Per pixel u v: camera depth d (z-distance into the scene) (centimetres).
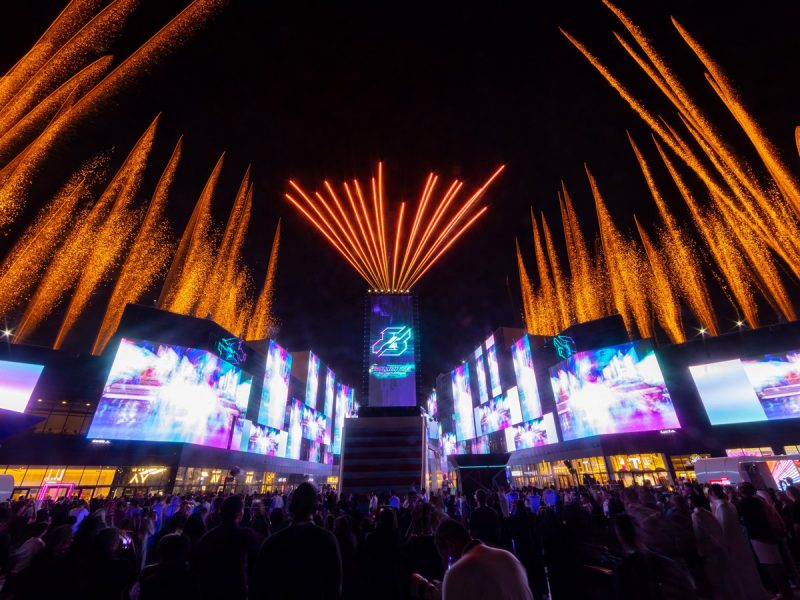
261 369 5228
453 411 8319
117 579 448
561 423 4447
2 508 660
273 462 5500
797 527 923
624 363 3966
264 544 358
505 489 1738
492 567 310
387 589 530
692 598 358
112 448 3272
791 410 3362
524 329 6097
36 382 3612
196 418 3734
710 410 3672
